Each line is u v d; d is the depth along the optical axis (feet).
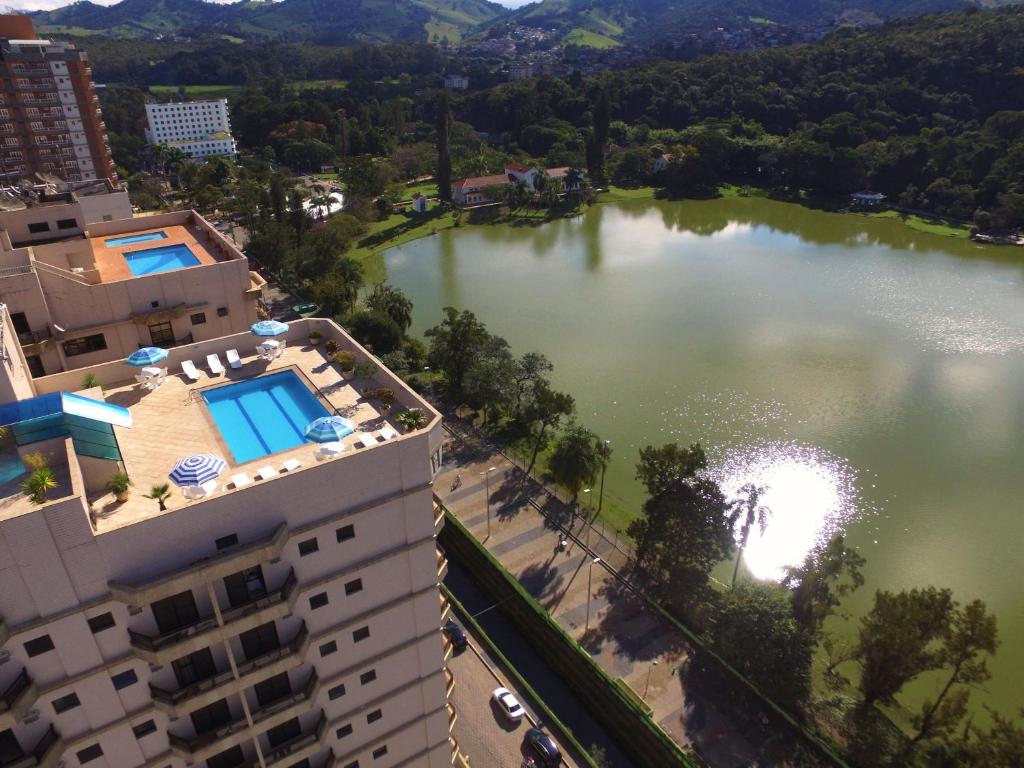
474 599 219.20
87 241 155.22
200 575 76.84
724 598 192.54
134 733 84.74
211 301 150.30
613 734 176.76
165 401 106.01
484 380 293.84
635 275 520.83
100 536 70.95
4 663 71.41
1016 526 253.44
